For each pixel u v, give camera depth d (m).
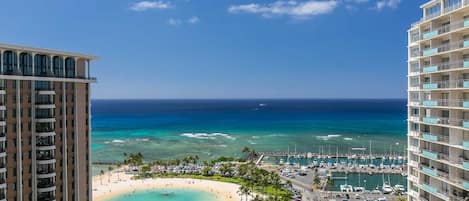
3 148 76.69
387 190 141.00
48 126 84.25
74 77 91.25
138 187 156.75
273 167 188.38
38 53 83.06
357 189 145.00
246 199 134.75
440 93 60.88
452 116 57.44
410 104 69.12
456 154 57.00
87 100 95.31
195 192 148.75
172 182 163.25
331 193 141.25
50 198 84.31
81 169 93.19
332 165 190.38
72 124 91.06
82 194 93.44
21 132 80.38
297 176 169.12
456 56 56.28
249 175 167.62
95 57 96.38
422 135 64.50
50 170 84.75
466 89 54.25
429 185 63.28
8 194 77.94
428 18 62.72
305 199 133.88
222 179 166.88
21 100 80.38
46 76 84.50
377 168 183.38
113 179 170.50
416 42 66.06
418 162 66.75
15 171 79.25
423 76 64.94
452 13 56.19
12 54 78.31
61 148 88.19
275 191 141.25
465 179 55.72
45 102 84.06
